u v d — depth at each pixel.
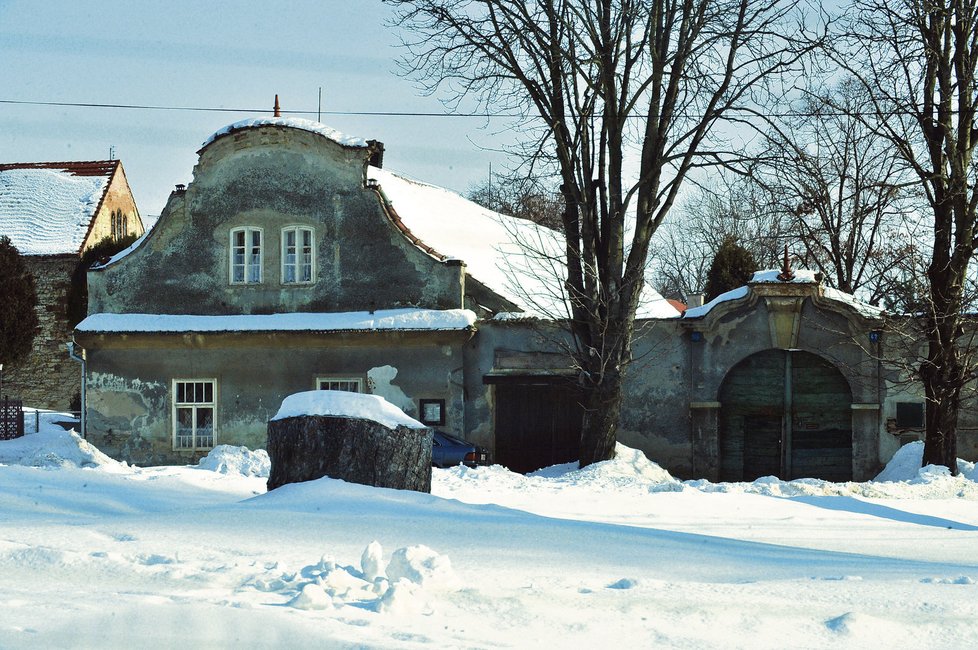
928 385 25.45
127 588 7.33
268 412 33.06
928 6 23.94
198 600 6.74
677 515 15.38
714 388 30.78
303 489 13.45
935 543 12.92
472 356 32.19
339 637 5.91
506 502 16.47
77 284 52.91
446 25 25.95
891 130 24.97
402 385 32.34
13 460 32.81
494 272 36.81
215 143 34.19
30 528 10.58
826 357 30.45
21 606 6.39
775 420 30.70
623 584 8.04
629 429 31.05
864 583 8.54
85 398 33.81
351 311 33.31
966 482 22.08
